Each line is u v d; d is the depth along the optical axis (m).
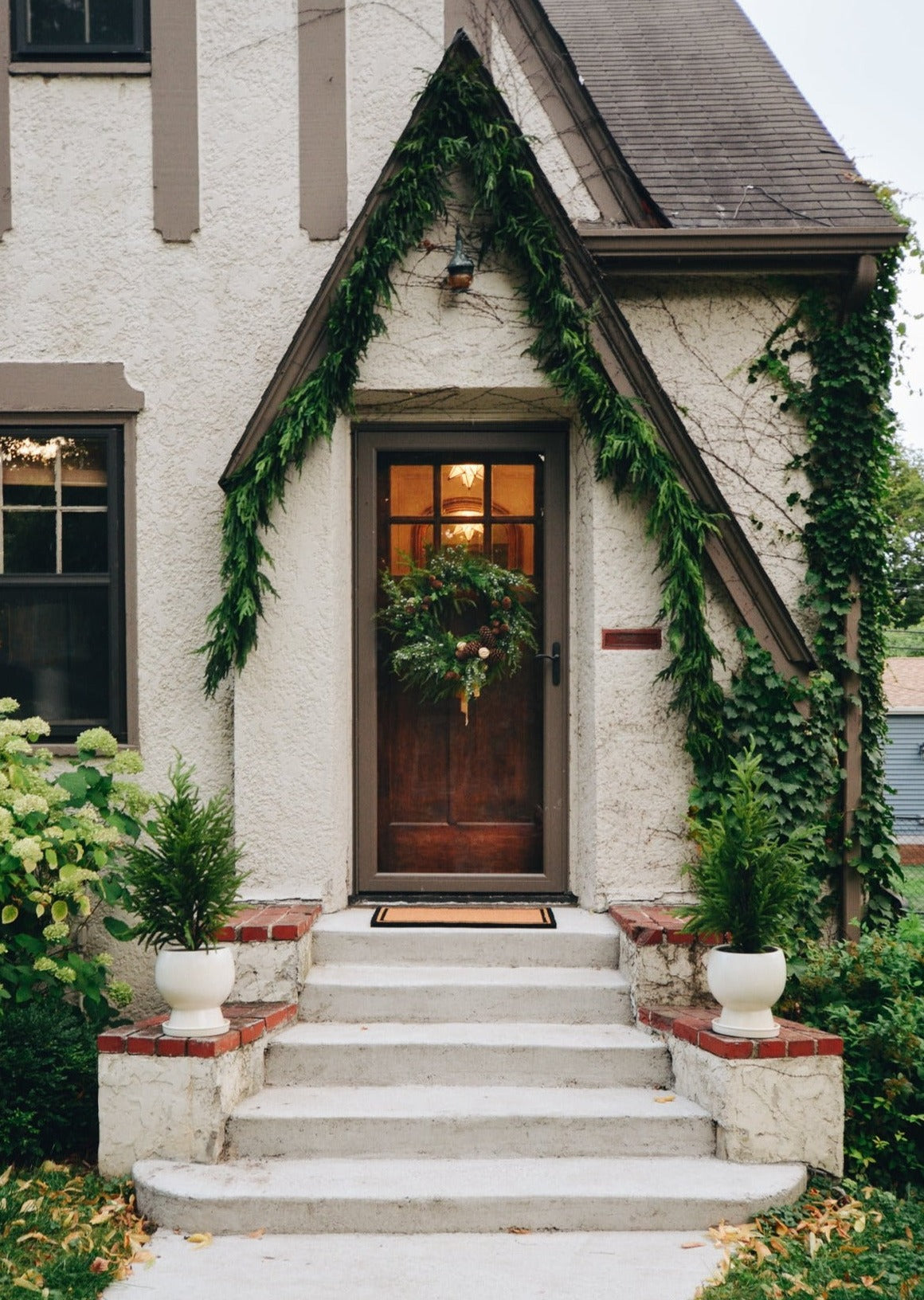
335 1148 4.31
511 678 6.06
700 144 6.45
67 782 4.96
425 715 6.06
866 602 5.86
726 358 5.88
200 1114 4.25
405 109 5.75
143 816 5.66
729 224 5.78
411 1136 4.32
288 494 5.49
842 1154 4.28
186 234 5.79
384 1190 4.01
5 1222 3.94
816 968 4.99
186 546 5.80
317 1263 3.73
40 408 5.80
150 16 5.82
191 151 5.79
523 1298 3.51
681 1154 4.32
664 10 8.42
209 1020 4.38
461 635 6.04
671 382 5.88
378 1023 4.99
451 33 5.75
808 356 5.88
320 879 5.52
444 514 6.06
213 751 5.79
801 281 5.85
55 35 5.86
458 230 5.31
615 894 5.52
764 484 5.88
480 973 5.15
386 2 5.76
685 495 5.32
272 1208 3.96
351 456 5.93
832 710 5.73
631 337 5.35
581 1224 3.98
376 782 5.97
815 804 5.59
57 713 5.95
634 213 5.80
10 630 5.95
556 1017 5.00
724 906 4.36
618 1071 4.68
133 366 5.81
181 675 5.80
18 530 5.95
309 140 5.77
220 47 5.79
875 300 5.81
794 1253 3.73
